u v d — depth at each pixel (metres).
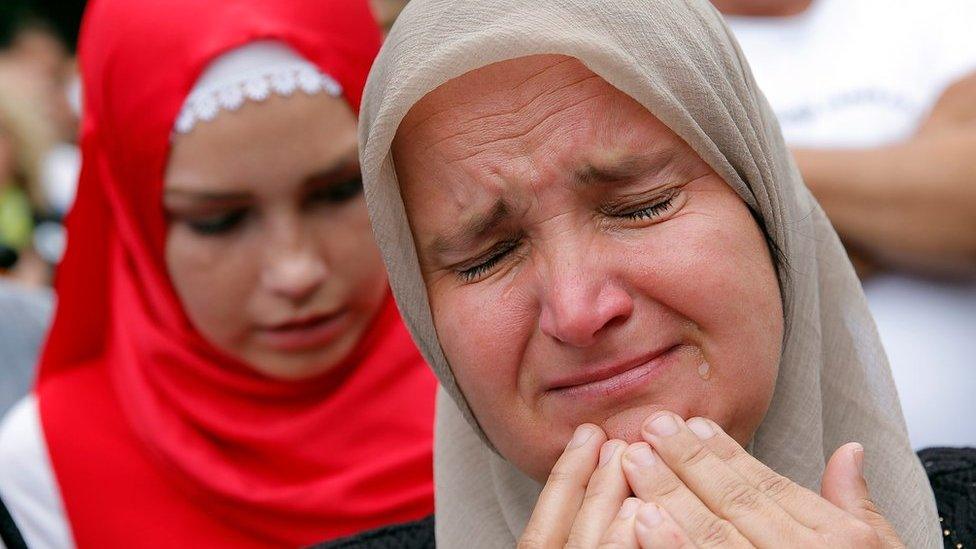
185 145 2.51
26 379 3.56
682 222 1.60
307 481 2.76
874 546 1.51
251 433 2.76
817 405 1.79
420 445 2.77
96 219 2.89
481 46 1.55
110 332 3.01
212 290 2.59
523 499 1.90
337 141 2.51
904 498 1.79
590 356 1.60
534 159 1.59
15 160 4.44
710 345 1.61
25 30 6.28
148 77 2.54
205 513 2.79
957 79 2.74
